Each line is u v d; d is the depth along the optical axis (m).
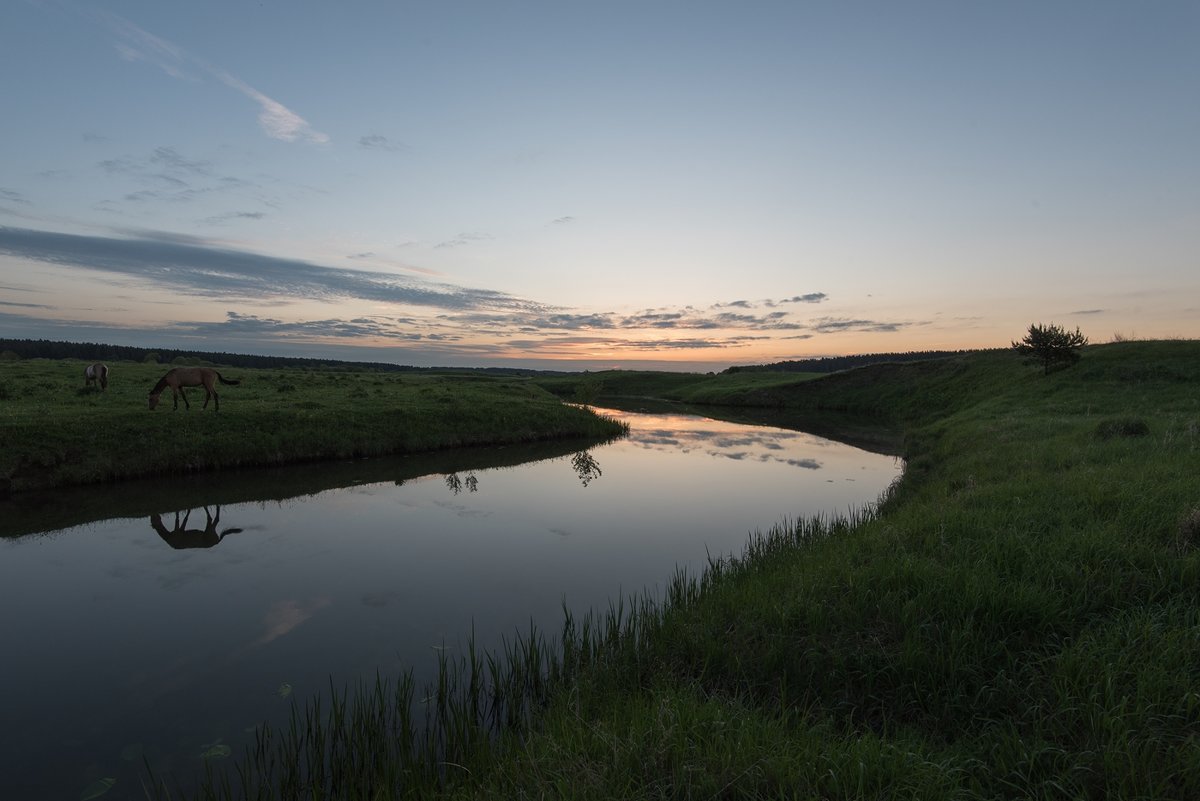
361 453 24.47
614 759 4.22
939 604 6.30
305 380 41.22
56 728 6.45
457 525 14.62
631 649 6.83
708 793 3.87
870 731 4.52
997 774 4.14
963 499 10.59
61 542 13.30
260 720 6.59
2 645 8.40
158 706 6.88
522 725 5.92
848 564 7.79
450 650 8.14
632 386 94.88
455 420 29.91
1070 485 10.18
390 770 5.26
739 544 12.93
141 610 9.59
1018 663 5.44
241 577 11.05
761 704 5.46
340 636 8.62
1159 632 5.32
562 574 11.12
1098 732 4.29
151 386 31.66
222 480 19.52
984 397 40.06
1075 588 6.31
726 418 49.66
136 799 5.30
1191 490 8.85
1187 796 3.58
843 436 35.81
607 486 19.53
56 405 22.98
